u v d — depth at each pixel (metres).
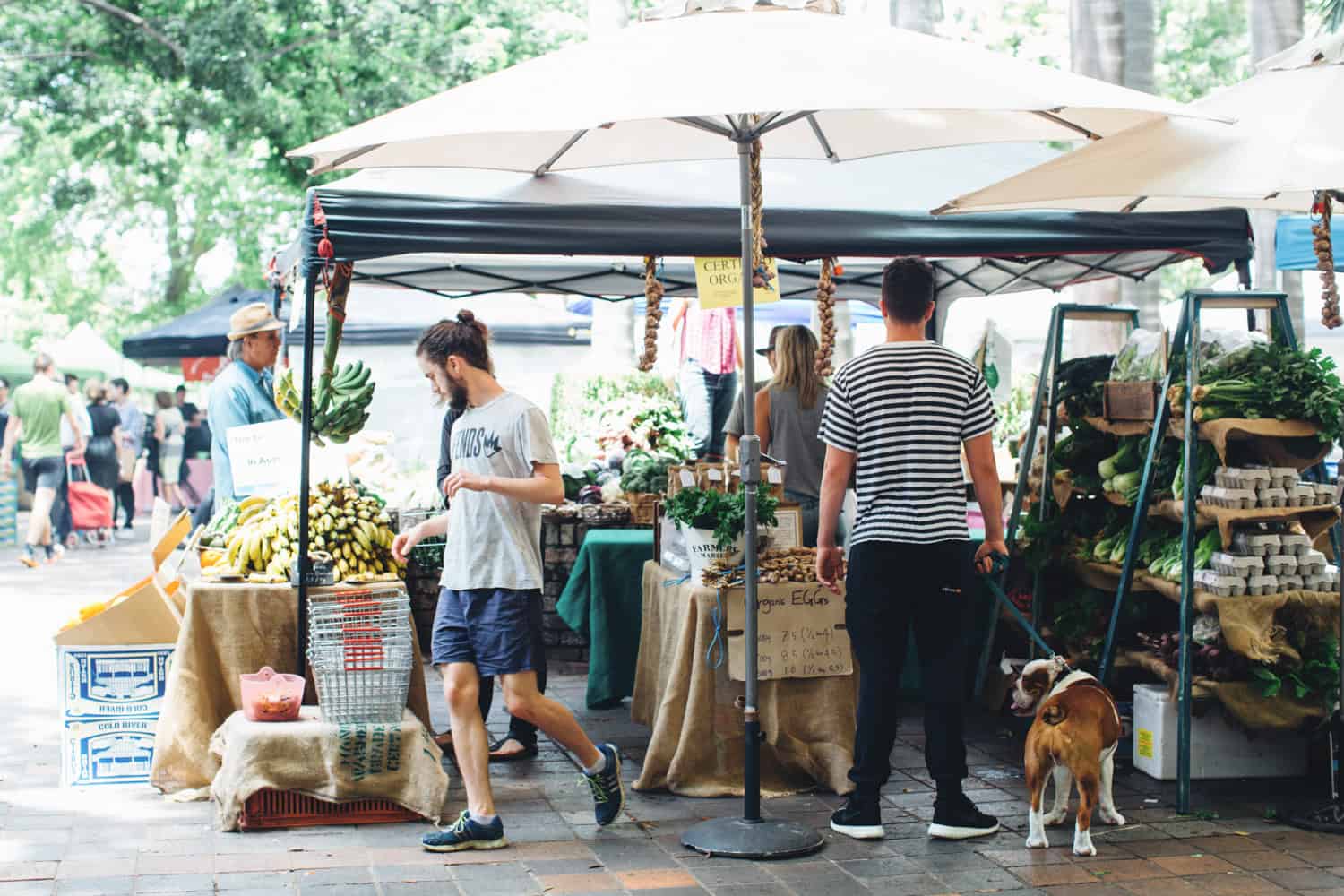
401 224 5.04
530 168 5.43
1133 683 6.26
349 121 18.53
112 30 18.58
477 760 4.61
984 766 5.78
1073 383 6.43
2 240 32.91
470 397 4.64
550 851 4.57
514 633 4.56
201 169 28.11
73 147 20.33
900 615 4.65
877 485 4.61
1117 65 10.20
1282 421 5.17
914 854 4.59
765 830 4.61
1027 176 5.00
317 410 5.71
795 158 5.50
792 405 6.14
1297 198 5.74
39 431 13.94
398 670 4.92
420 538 4.84
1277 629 5.29
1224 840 4.76
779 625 5.23
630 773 5.59
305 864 4.39
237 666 5.24
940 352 4.64
